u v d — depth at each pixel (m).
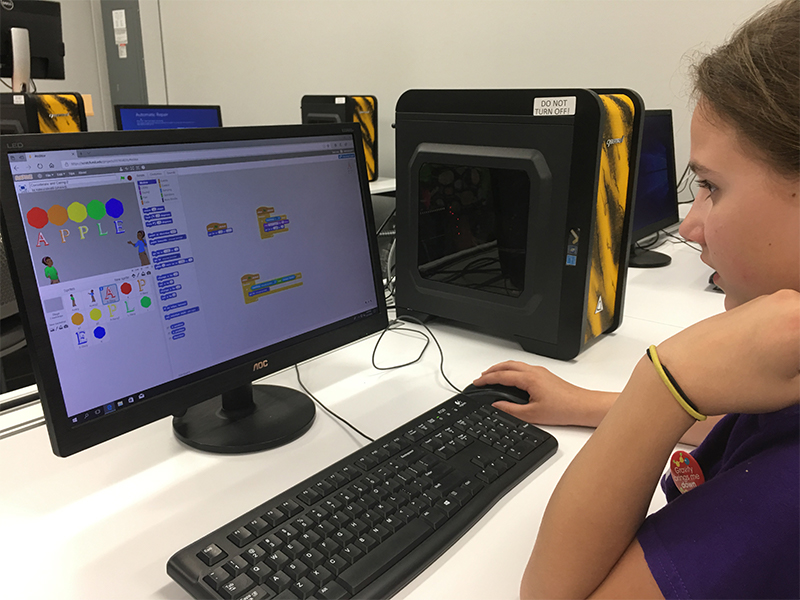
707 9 2.07
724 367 0.42
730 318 0.44
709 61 0.43
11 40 2.24
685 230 0.49
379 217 1.69
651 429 0.45
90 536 0.59
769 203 0.39
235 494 0.66
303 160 0.83
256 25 3.41
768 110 0.37
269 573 0.51
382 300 0.97
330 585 0.50
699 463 0.59
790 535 0.37
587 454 0.49
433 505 0.60
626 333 1.17
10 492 0.66
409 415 0.84
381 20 2.89
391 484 0.62
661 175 1.83
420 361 1.04
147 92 4.20
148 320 0.67
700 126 0.43
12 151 0.55
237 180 0.75
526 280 1.05
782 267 0.41
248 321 0.78
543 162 0.99
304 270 0.84
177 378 0.70
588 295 1.01
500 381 0.86
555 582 0.47
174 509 0.63
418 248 1.20
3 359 1.04
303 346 0.84
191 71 3.86
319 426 0.81
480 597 0.51
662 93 2.22
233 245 0.75
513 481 0.66
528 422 0.80
